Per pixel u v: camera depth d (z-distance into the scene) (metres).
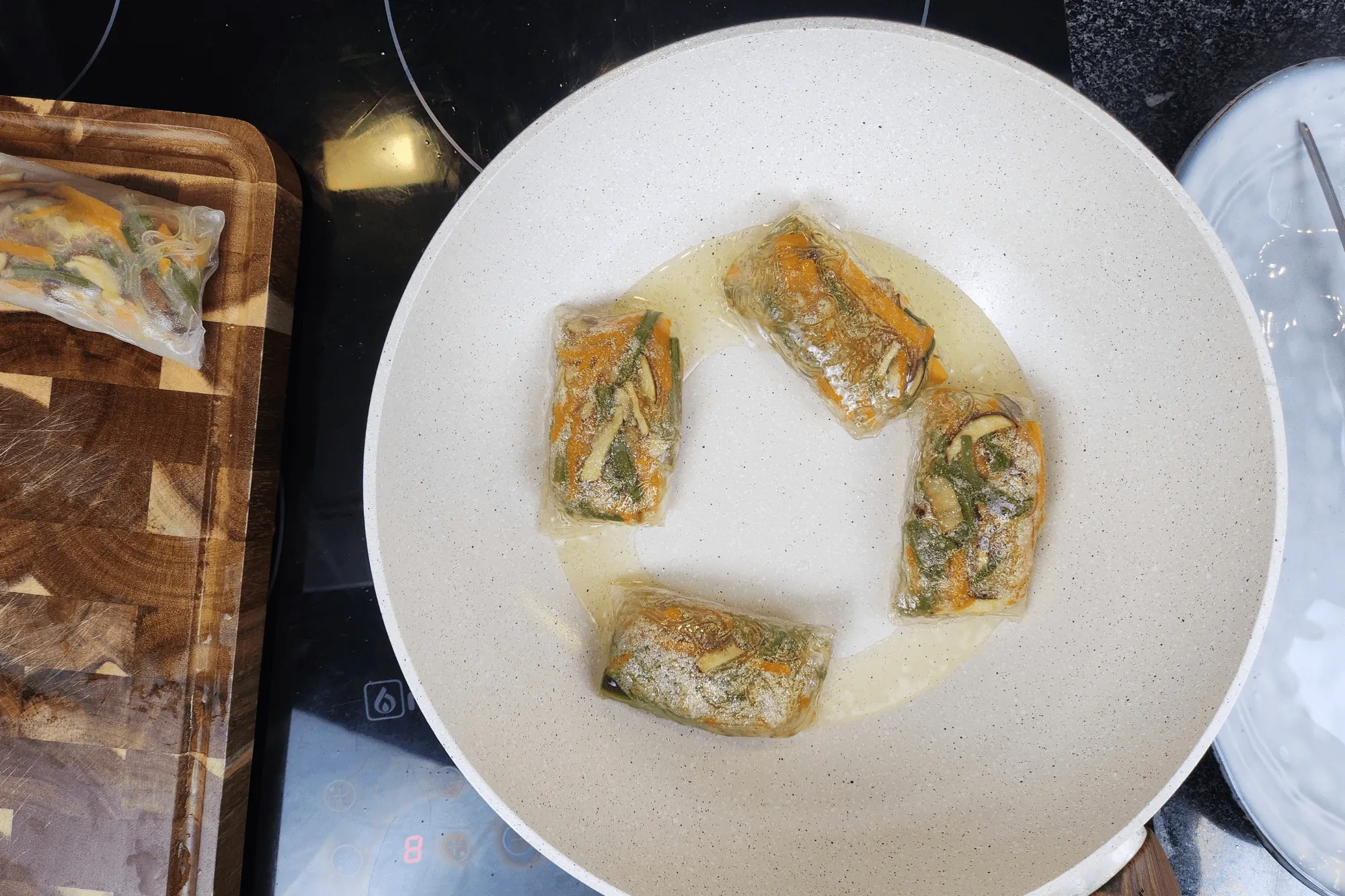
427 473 0.34
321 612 0.37
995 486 0.33
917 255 0.35
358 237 0.37
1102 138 0.31
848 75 0.32
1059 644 0.34
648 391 0.34
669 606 0.34
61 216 0.33
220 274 0.35
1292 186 0.35
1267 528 0.31
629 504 0.34
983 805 0.34
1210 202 0.35
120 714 0.35
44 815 0.35
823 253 0.33
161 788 0.34
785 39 0.31
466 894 0.37
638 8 0.37
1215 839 0.36
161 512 0.35
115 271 0.33
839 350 0.33
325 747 0.37
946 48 0.31
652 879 0.34
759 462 0.36
